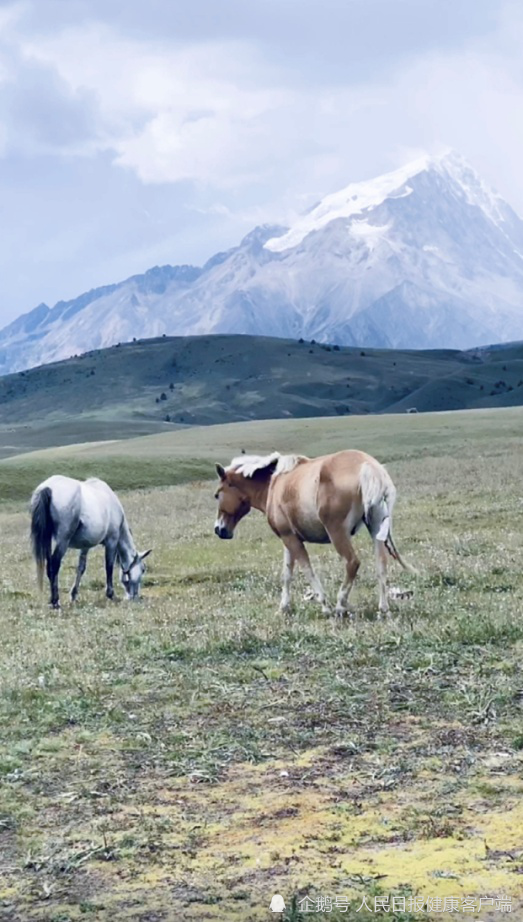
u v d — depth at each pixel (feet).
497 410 334.24
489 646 36.81
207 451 242.17
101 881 19.94
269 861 20.31
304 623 44.37
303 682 34.09
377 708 30.42
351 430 279.28
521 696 30.45
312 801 23.41
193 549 81.15
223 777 25.54
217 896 18.98
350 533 46.11
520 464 127.75
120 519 63.21
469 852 19.99
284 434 282.77
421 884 18.85
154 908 18.66
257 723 29.76
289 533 48.26
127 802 24.12
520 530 72.43
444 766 25.00
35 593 66.74
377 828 21.54
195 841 21.56
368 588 53.21
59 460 214.28
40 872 20.48
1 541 104.83
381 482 45.73
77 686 35.45
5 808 23.91
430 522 82.02
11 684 35.96
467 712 29.19
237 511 53.36
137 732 29.58
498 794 22.89
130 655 40.45
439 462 150.10
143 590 65.31
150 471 206.18
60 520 60.29
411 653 36.70
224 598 54.54
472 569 54.90
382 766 25.30
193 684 34.68
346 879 19.30
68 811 23.72
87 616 53.78
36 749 28.32
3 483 193.26
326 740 27.84
